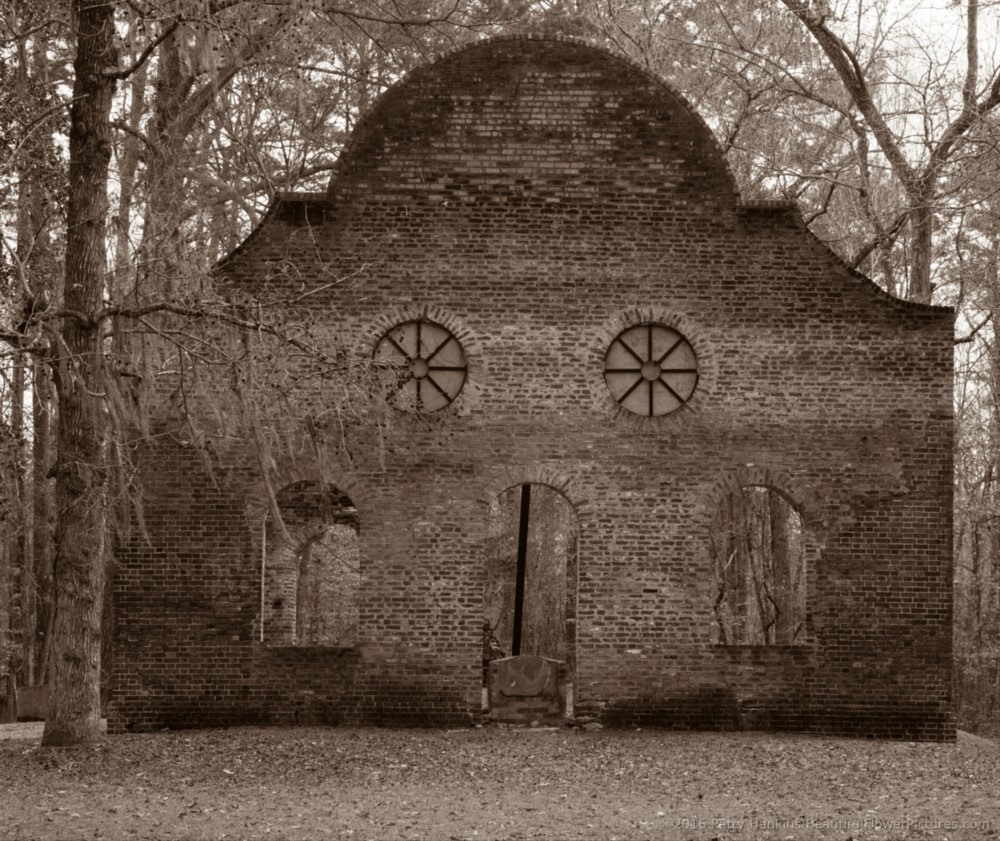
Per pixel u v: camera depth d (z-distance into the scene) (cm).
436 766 1927
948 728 2289
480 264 2345
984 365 4269
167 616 2295
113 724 2270
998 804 1666
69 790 1733
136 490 2152
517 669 2364
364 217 2348
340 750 2042
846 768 1939
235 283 2322
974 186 3103
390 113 2362
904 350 2347
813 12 3008
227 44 2117
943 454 2333
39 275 2155
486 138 2362
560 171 2359
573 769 1912
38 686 3108
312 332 2298
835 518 2322
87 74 2075
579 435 2327
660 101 2372
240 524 2308
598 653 2298
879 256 3431
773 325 2345
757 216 2361
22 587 3656
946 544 2322
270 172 3234
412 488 2322
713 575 3853
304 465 2316
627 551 2314
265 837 1457
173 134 2830
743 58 3281
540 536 3981
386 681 2294
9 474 2348
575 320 2341
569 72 2372
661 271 2348
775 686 2300
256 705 2288
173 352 2178
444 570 2309
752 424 2331
